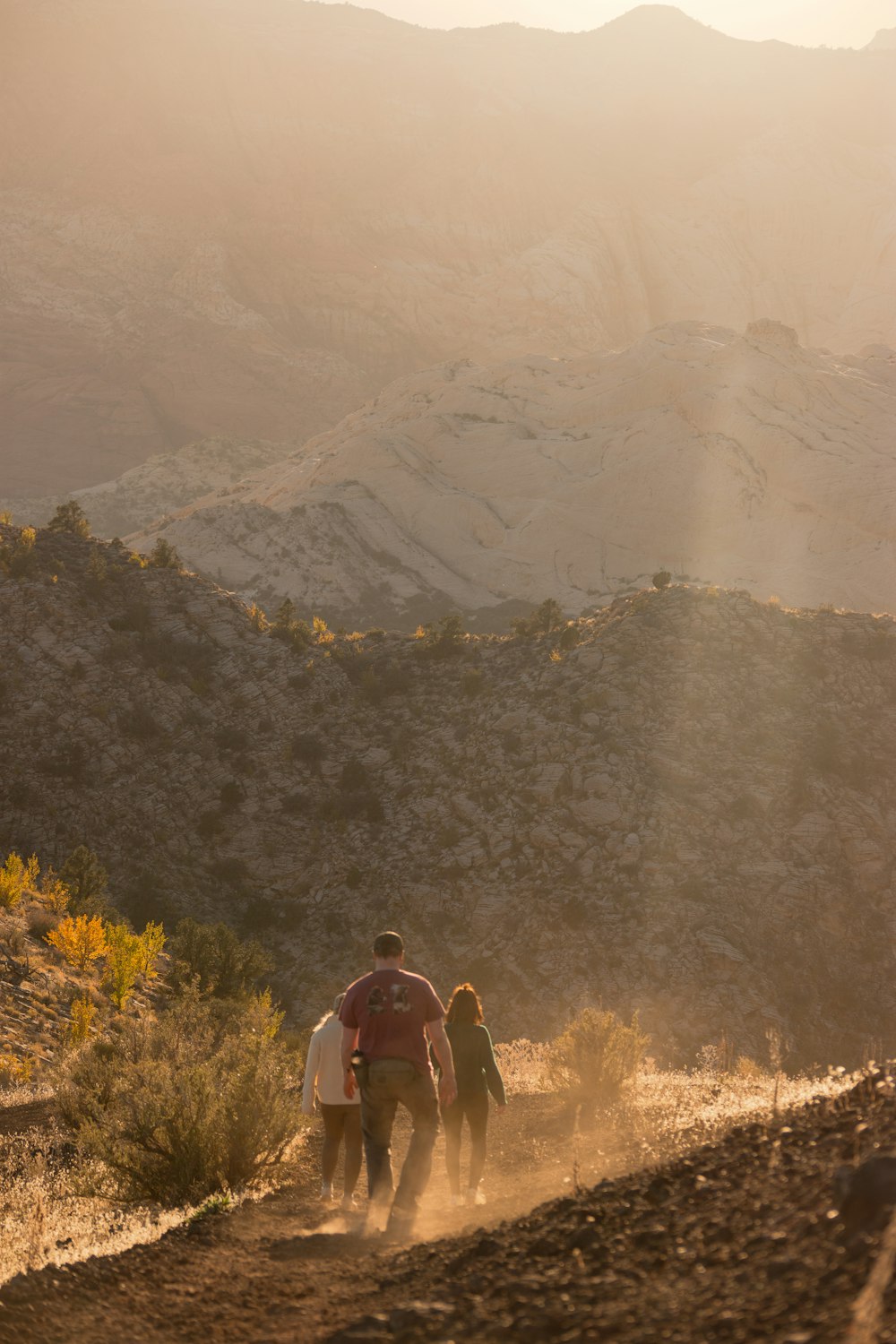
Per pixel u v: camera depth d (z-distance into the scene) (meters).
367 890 70.31
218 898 71.44
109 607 92.06
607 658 83.44
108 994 31.12
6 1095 18.50
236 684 88.06
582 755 75.25
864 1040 61.12
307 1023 58.72
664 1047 57.03
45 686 82.12
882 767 76.31
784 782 73.75
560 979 61.69
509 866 69.56
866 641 86.50
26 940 32.84
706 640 84.81
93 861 47.69
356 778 79.56
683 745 76.12
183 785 78.38
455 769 78.31
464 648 93.75
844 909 67.06
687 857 68.19
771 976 62.16
